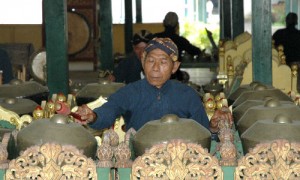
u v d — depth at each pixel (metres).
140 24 25.19
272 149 4.04
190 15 34.81
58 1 7.86
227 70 9.62
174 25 12.02
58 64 7.93
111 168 4.13
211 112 5.78
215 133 4.98
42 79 9.47
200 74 19.81
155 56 4.88
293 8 31.61
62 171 3.99
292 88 8.72
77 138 4.16
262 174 4.06
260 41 7.92
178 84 5.00
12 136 4.43
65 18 7.95
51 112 5.43
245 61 9.82
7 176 3.99
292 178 4.05
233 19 14.12
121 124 5.29
